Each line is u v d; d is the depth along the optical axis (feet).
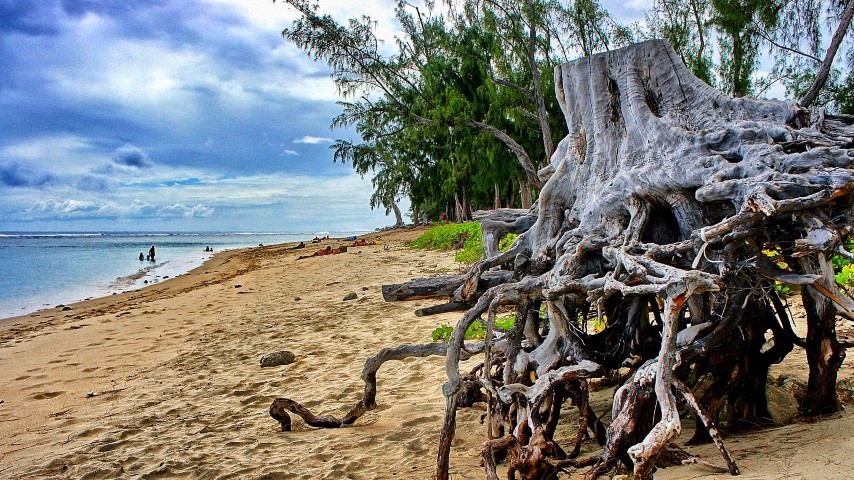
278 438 18.56
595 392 18.88
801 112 13.00
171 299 58.90
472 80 102.27
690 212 12.96
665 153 13.53
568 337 13.78
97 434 19.90
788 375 16.40
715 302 12.19
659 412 11.18
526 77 99.09
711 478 10.14
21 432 20.58
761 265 11.91
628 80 15.06
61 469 16.84
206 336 37.04
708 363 12.69
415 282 18.34
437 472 13.38
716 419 12.74
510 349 14.93
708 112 14.10
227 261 127.65
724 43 68.44
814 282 11.59
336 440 17.84
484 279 17.25
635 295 13.52
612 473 11.90
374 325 35.45
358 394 22.50
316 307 45.32
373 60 100.17
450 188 138.92
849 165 11.14
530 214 18.98
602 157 15.25
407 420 18.95
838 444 10.57
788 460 10.33
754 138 12.56
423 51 105.09
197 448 17.99
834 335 13.05
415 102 105.09
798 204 10.48
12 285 84.89
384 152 153.17
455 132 104.58
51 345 37.24
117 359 31.94
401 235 172.24
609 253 13.14
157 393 24.72
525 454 11.51
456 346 14.28
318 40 96.37
